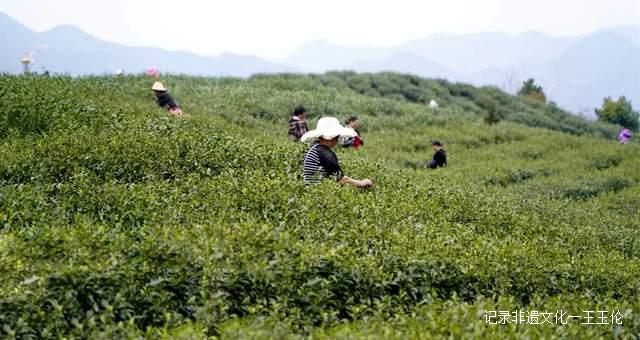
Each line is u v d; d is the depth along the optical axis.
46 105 25.23
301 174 20.14
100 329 10.27
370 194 18.16
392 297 12.41
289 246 12.55
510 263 14.32
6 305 10.29
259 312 11.08
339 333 9.55
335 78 82.69
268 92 60.69
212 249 11.89
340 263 12.27
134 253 11.65
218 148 21.64
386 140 47.09
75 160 18.98
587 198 35.34
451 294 13.06
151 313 10.95
